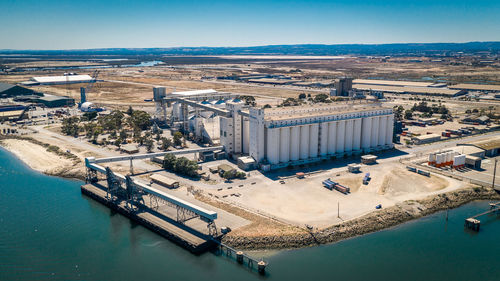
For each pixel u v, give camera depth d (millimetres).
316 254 135875
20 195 191000
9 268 130000
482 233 150875
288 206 169250
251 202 173750
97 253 139750
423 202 173000
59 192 196375
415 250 138375
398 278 122312
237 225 152250
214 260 134625
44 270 129125
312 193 183625
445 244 142375
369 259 132750
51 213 171875
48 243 146375
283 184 195500
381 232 150875
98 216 169750
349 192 184750
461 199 178875
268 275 124250
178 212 165125
